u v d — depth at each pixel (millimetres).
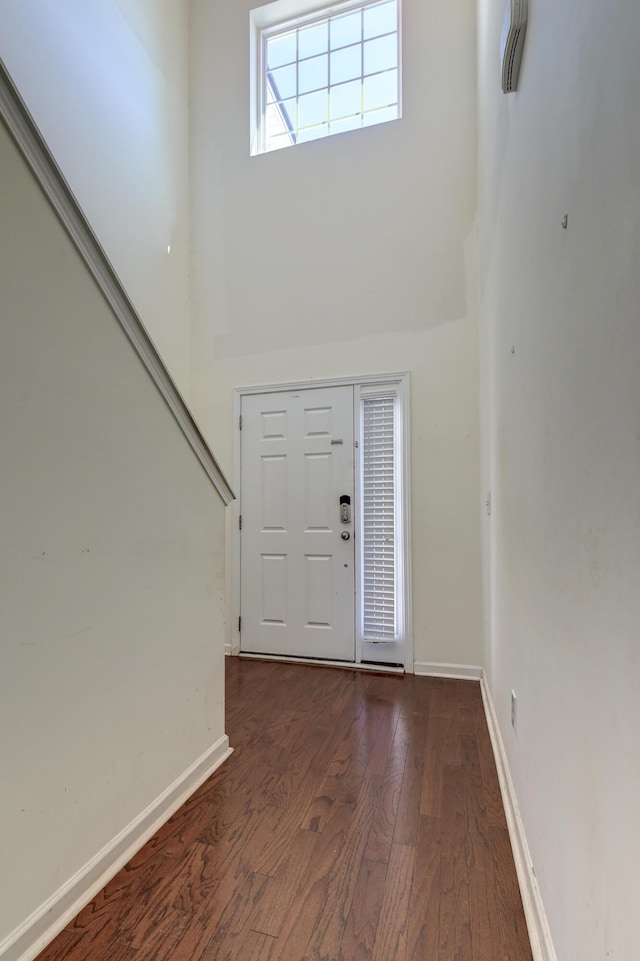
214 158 3572
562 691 959
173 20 3473
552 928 995
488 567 2453
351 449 3156
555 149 1026
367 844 1431
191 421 1721
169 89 3412
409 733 2133
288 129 3568
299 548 3244
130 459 1451
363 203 3197
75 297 1243
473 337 2939
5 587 1056
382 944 1111
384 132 3170
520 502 1469
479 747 2004
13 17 2250
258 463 3377
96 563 1317
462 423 2934
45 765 1144
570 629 909
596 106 761
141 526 1501
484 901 1229
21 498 1096
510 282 1649
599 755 734
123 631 1415
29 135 1092
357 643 3082
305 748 2004
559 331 1000
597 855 735
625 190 640
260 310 3424
